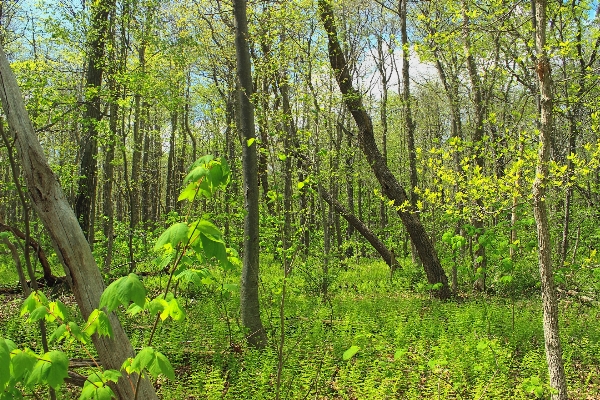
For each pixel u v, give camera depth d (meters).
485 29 5.71
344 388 5.28
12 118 2.56
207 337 6.86
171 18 13.16
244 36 6.62
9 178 12.76
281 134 7.19
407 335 6.98
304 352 6.20
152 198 25.52
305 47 9.85
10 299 9.34
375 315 8.59
